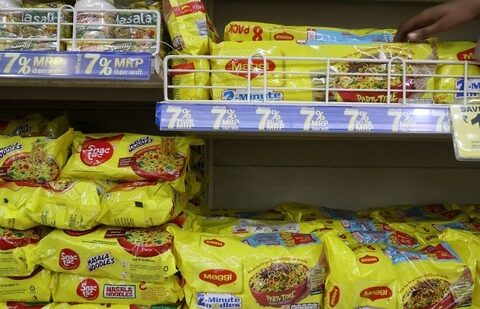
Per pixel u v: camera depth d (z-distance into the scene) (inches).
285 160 65.8
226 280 40.2
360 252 42.2
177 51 41.6
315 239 43.3
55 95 55.9
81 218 42.4
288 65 41.1
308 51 41.9
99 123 63.6
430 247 44.2
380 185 66.4
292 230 47.8
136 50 41.1
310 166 66.0
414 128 36.7
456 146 36.2
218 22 63.7
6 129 51.9
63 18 41.4
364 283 39.8
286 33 45.9
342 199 66.3
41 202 42.6
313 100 40.7
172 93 43.7
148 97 56.9
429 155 66.4
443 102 41.3
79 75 36.2
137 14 41.5
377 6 64.4
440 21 41.8
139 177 43.6
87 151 44.6
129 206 42.2
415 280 40.9
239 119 36.6
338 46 42.2
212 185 65.2
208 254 41.0
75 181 43.6
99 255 42.1
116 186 44.1
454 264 41.5
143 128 63.7
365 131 36.6
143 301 42.8
